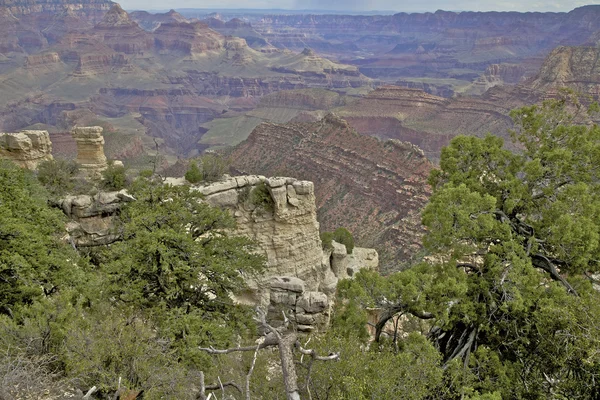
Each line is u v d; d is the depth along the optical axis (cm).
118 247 2628
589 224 2547
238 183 4072
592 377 2327
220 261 2698
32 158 4734
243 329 2675
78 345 1839
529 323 2514
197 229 2970
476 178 3052
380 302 2716
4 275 2466
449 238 2692
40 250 2588
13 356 1805
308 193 4156
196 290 2686
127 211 3375
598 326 2281
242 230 4038
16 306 2328
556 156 2791
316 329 3225
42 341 1917
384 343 2800
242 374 2347
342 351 2236
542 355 2545
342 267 4856
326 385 2128
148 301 2509
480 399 2111
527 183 2856
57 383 1759
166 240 2544
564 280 2706
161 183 3772
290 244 4150
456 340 2881
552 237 2642
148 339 2048
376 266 5422
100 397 1817
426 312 2847
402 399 2025
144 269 2517
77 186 4116
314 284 4341
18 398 1627
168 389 1850
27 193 3148
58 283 2586
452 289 2497
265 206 4078
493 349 2669
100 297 2447
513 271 2506
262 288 3741
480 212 2742
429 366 2183
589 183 2842
